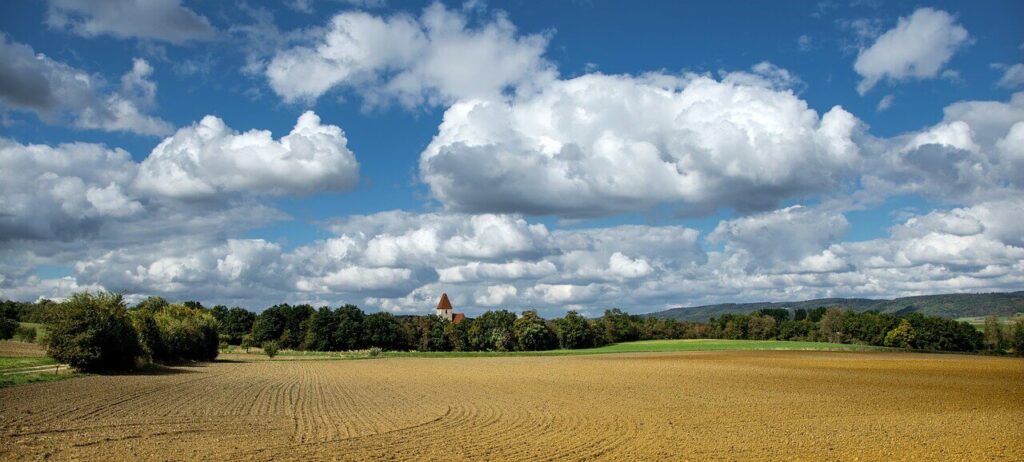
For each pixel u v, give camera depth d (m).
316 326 167.62
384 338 171.62
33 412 30.64
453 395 48.12
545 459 23.55
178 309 96.38
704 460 23.73
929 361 102.38
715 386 57.75
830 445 27.06
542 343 173.38
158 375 60.97
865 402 44.94
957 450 25.97
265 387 52.19
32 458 20.77
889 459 24.05
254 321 188.88
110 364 59.91
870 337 176.62
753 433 30.39
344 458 22.77
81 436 25.08
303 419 33.03
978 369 83.00
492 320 181.25
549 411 38.34
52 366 58.56
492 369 85.00
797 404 43.38
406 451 24.47
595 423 33.38
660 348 161.38
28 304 139.12
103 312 59.00
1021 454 25.12
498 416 35.75
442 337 176.38
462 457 23.58
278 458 22.42
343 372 77.06
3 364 57.41
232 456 22.53
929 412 39.41
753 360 107.25
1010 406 42.91
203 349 95.88
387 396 46.78
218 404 38.22
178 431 27.55
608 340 195.62
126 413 32.16
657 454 24.83
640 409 39.84
